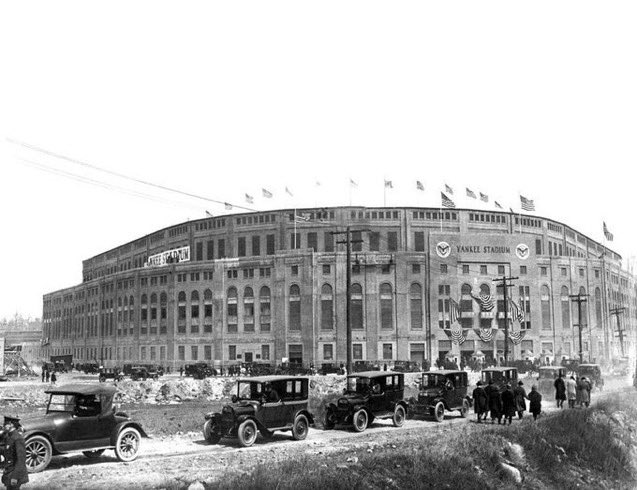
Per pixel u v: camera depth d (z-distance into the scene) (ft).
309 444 90.63
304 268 360.48
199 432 105.19
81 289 521.65
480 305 363.76
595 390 185.47
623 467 94.63
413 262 363.56
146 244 502.79
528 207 380.58
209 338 379.55
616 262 447.83
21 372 335.88
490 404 111.96
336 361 350.23
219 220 427.33
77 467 74.02
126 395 188.14
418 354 356.38
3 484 60.64
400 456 78.79
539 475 84.89
